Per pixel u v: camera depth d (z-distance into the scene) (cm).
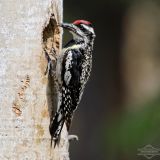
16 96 1105
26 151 1107
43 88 1123
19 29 1112
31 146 1110
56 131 1138
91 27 1232
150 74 2730
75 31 1220
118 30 2564
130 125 2166
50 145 1134
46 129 1126
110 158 2261
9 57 1108
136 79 2706
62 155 1178
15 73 1107
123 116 2252
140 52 2702
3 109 1103
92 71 2597
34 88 1115
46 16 1131
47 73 1128
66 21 2334
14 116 1103
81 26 1222
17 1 1115
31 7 1120
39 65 1120
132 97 2675
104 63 2598
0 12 1112
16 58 1109
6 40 1109
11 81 1105
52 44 1177
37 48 1118
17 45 1111
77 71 1177
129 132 2147
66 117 1159
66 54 1178
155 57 2723
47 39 1170
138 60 2702
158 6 2511
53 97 1143
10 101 1104
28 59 1112
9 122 1102
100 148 2522
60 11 1191
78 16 2381
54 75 1148
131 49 2681
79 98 1184
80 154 2588
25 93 1109
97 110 2602
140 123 2144
